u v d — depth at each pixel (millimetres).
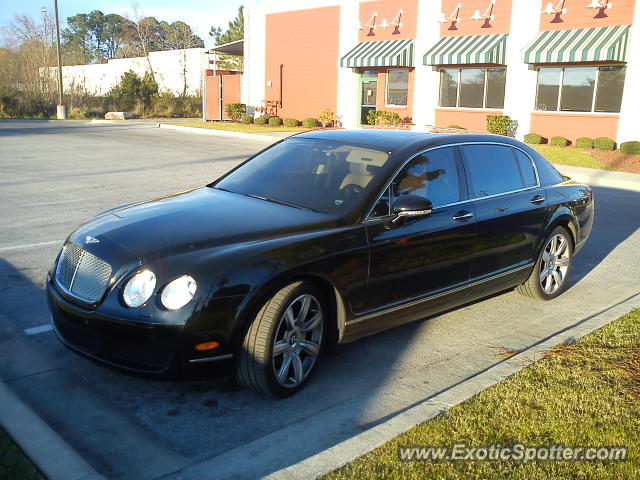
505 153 5711
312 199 4566
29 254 7047
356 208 4352
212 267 3605
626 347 4660
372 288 4340
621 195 13742
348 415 3799
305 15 30641
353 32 28641
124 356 3637
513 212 5461
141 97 44406
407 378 4352
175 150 19609
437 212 4801
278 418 3734
